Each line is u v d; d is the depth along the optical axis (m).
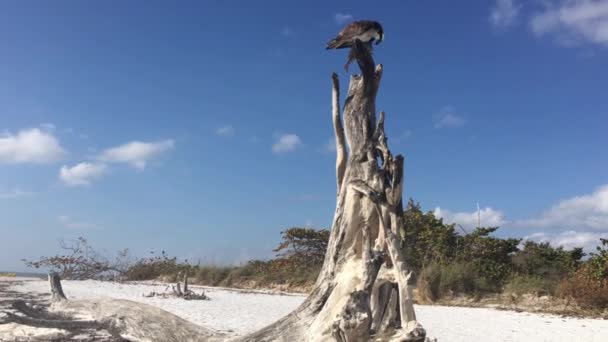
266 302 19.69
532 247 25.94
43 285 25.36
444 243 24.77
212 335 8.59
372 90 7.25
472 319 15.45
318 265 29.19
